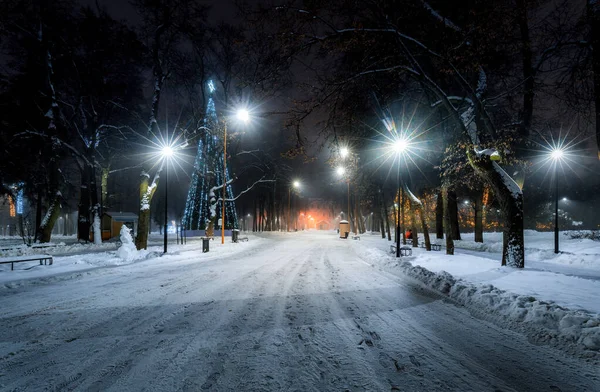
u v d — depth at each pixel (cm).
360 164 2167
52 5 2200
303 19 1035
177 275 1087
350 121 1391
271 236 4494
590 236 2138
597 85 1230
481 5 984
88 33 2258
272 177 4081
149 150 1998
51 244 2233
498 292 665
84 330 513
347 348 435
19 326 534
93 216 2583
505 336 481
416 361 395
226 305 668
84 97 2530
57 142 2291
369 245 2502
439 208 2542
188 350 429
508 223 1118
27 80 2292
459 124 1153
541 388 332
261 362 392
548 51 1240
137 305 671
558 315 505
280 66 1104
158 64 2084
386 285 887
